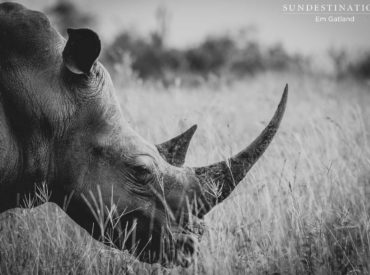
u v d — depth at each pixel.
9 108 9.46
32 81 9.45
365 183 12.45
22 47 9.47
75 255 9.96
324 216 11.10
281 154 14.00
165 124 15.09
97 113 9.59
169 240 9.35
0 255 10.09
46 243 10.38
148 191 9.44
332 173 12.05
